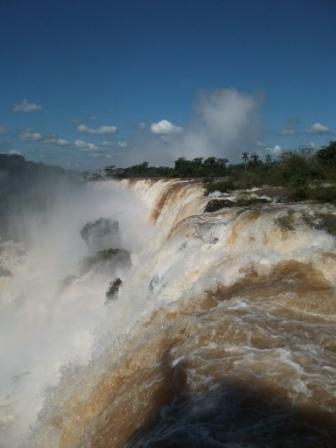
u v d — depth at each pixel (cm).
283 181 3052
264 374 859
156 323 1268
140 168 9006
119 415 902
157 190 4634
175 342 1064
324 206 1842
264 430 719
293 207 1842
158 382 916
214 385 845
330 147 3269
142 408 872
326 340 977
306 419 739
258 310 1134
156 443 716
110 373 1114
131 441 778
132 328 1373
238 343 984
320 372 854
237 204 2330
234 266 1469
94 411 1055
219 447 684
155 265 1934
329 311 1121
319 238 1537
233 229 1720
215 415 762
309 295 1202
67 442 1040
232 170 6153
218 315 1118
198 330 1062
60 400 1201
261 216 1706
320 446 684
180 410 802
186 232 1894
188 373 897
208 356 949
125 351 1184
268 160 4756
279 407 770
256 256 1489
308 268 1371
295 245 1550
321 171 3025
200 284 1409
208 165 6400
